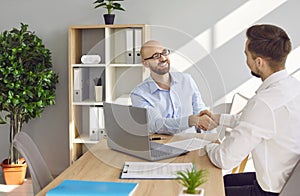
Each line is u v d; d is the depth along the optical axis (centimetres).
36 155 226
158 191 172
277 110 203
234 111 406
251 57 215
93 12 432
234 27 413
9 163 421
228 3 412
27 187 415
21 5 443
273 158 208
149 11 422
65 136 450
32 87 395
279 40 207
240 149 202
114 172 198
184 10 418
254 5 409
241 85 416
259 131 200
